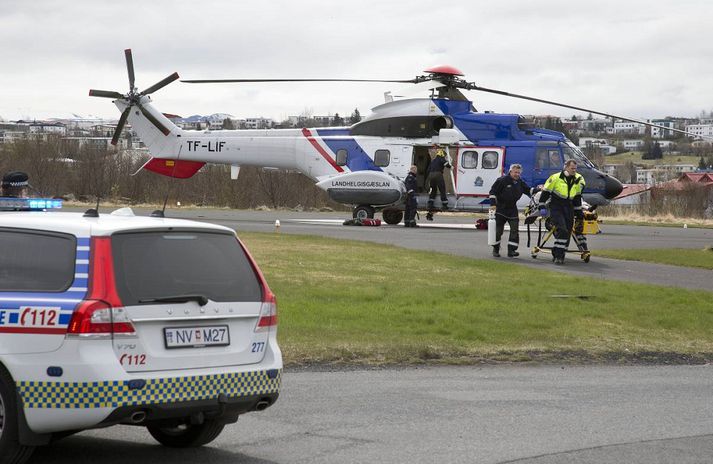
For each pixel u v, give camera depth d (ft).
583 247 190.90
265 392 58.34
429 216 282.77
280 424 68.59
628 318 123.44
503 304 130.62
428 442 63.26
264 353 59.31
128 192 527.81
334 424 68.59
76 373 52.21
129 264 55.01
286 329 107.76
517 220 196.54
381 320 115.96
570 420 70.95
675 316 125.08
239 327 58.39
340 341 102.58
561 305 130.62
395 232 253.65
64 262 54.95
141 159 549.95
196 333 56.18
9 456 54.13
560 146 270.05
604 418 71.92
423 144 278.87
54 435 58.18
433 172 275.39
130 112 309.22
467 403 76.84
